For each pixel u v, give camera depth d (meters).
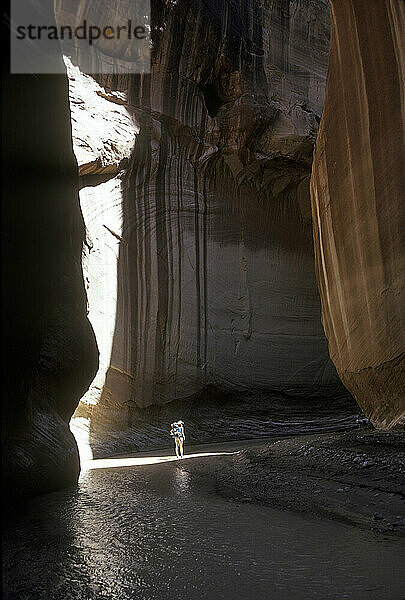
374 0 10.02
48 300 10.80
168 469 12.57
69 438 11.27
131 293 21.73
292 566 4.75
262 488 8.83
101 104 21.22
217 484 9.72
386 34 9.88
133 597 4.05
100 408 19.77
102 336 20.20
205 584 4.32
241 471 10.75
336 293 12.76
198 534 6.01
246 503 7.85
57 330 11.98
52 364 11.48
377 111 10.32
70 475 10.36
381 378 11.41
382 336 10.88
